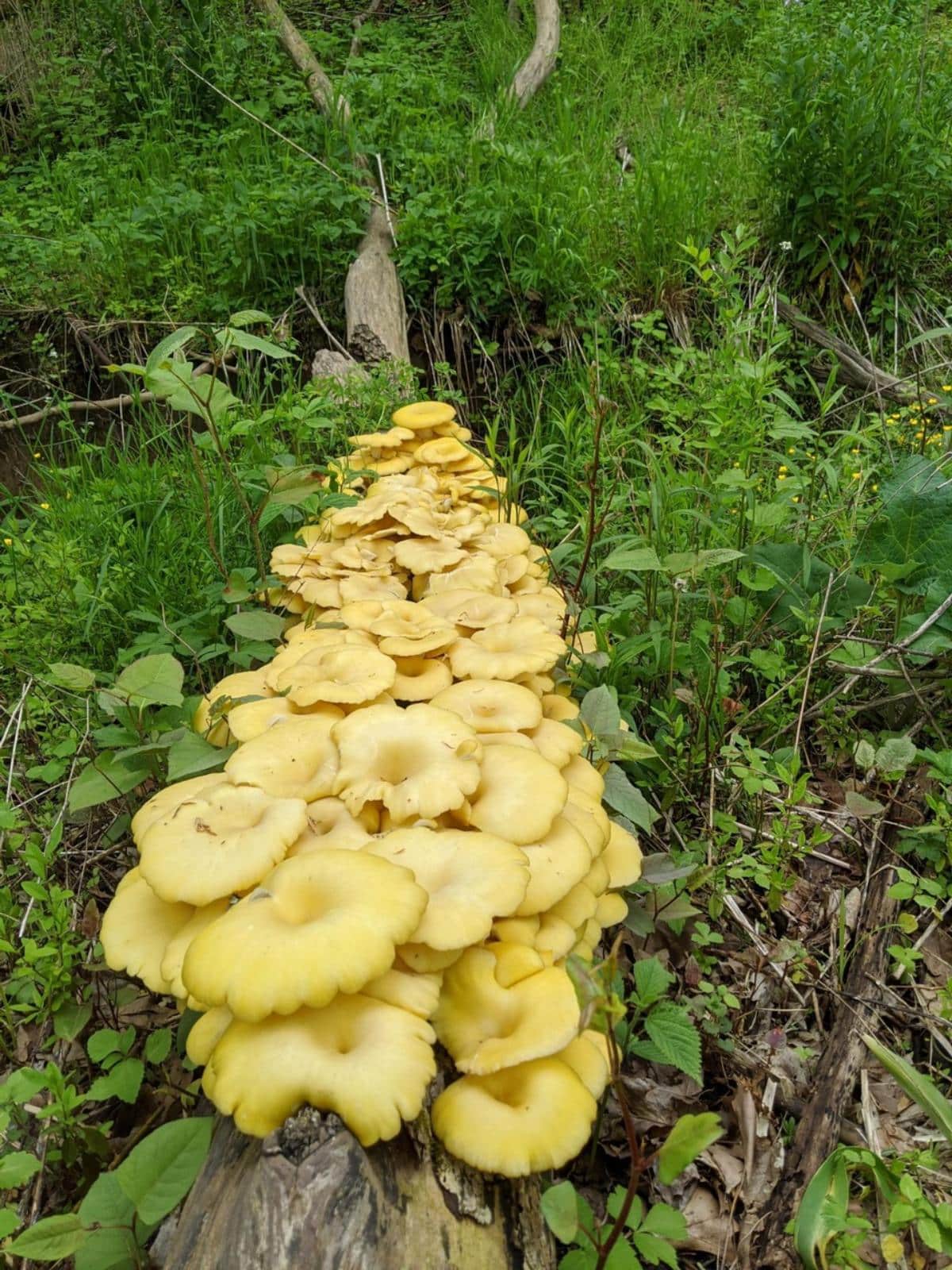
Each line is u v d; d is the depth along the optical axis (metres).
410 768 0.52
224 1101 0.37
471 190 1.41
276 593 0.83
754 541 0.84
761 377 0.84
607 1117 0.53
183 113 1.79
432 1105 0.42
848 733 0.79
